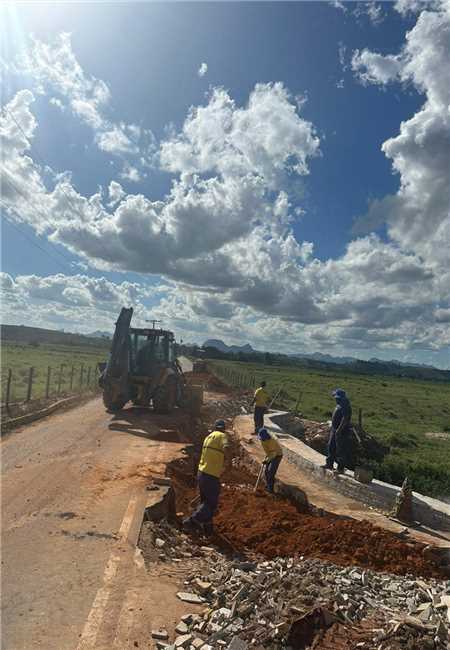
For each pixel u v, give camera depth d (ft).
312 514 31.55
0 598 16.84
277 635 14.53
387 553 24.30
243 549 24.89
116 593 17.67
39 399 66.08
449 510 28.35
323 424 77.66
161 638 15.12
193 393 69.26
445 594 19.10
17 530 22.81
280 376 226.17
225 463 45.68
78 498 27.78
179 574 19.90
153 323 65.05
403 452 70.74
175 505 31.19
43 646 14.33
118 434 48.11
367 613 16.75
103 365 69.82
